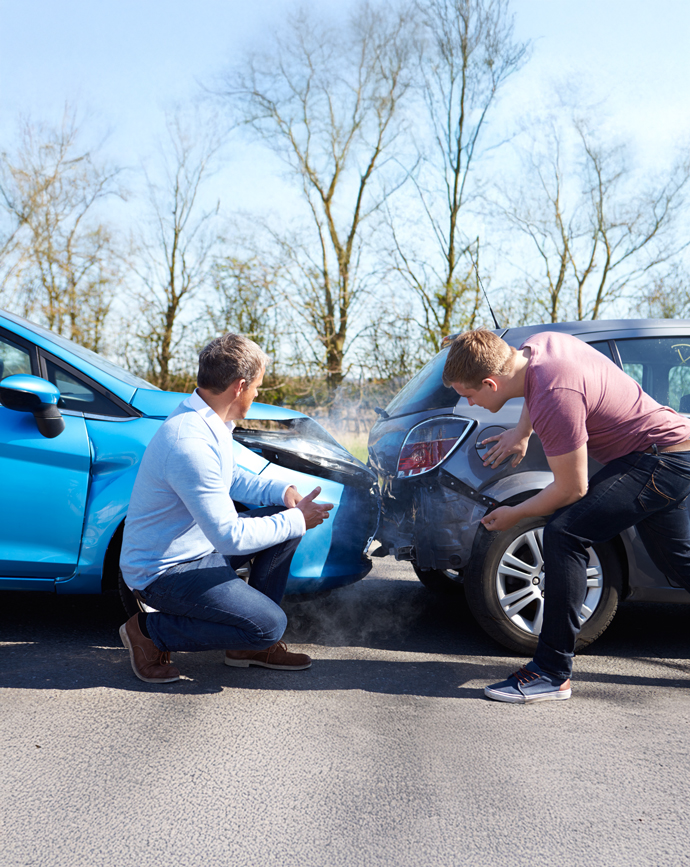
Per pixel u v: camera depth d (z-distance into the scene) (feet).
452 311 50.93
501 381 8.05
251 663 9.14
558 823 5.62
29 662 8.99
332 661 9.52
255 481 9.05
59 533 9.16
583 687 8.77
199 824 5.51
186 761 6.56
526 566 9.63
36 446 9.09
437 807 5.83
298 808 5.78
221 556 8.48
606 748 7.02
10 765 6.39
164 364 52.08
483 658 9.78
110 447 9.24
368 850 5.22
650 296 58.39
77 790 5.99
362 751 6.84
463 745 7.04
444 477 9.68
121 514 9.16
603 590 9.71
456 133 56.80
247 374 7.95
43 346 9.70
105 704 7.82
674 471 8.18
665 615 12.40
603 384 8.09
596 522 8.18
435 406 10.11
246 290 49.75
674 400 10.36
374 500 10.36
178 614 8.20
